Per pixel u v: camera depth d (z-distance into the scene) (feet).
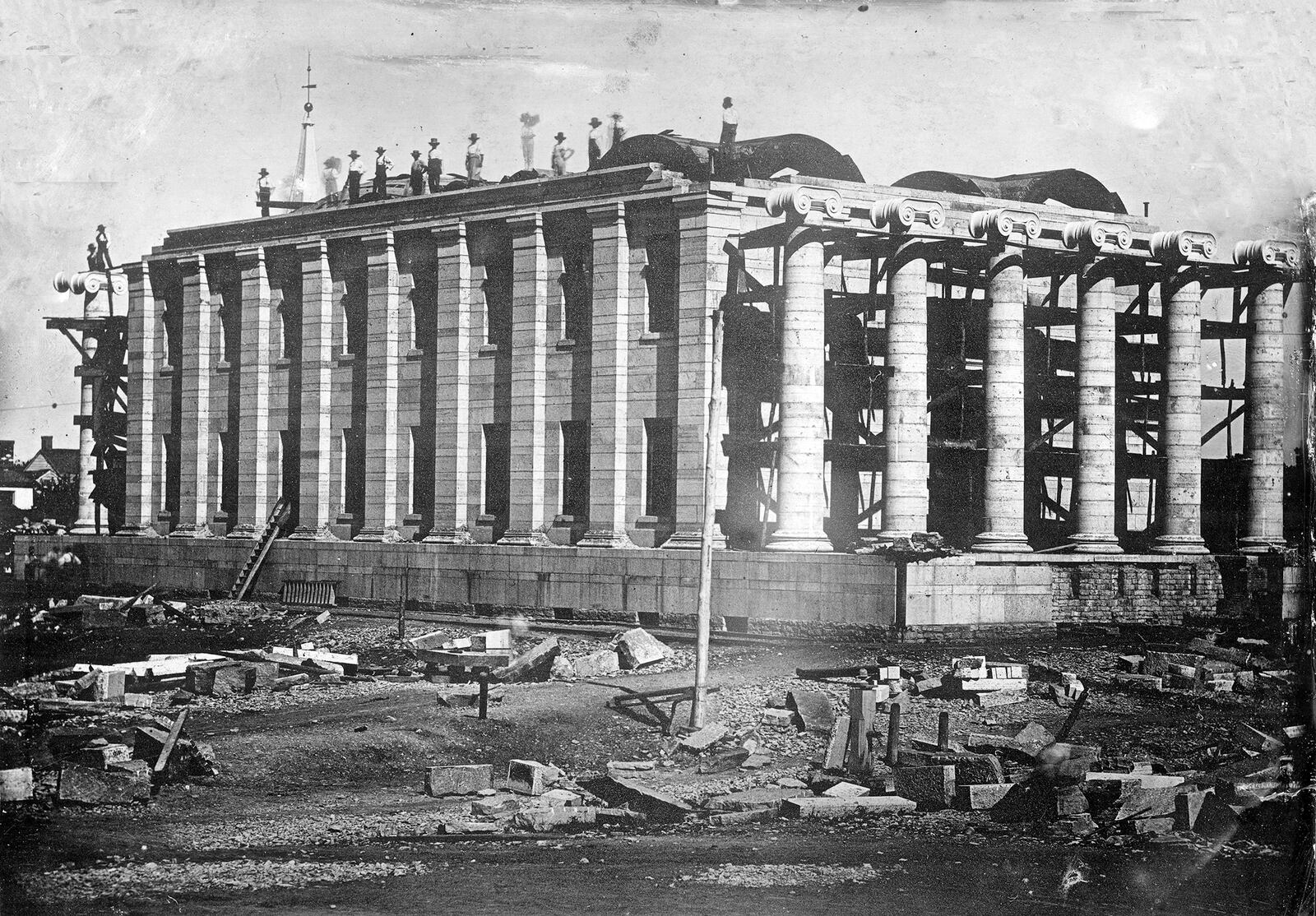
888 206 149.38
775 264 155.63
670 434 162.71
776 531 149.79
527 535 174.50
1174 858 78.28
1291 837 81.25
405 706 113.39
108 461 230.89
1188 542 171.42
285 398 205.05
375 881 71.72
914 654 130.41
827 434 170.71
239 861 75.82
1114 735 103.60
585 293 173.06
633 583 159.63
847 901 69.26
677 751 100.68
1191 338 172.24
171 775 95.04
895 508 153.69
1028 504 180.65
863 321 171.01
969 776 90.12
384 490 191.42
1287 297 166.50
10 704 114.52
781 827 84.12
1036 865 76.02
